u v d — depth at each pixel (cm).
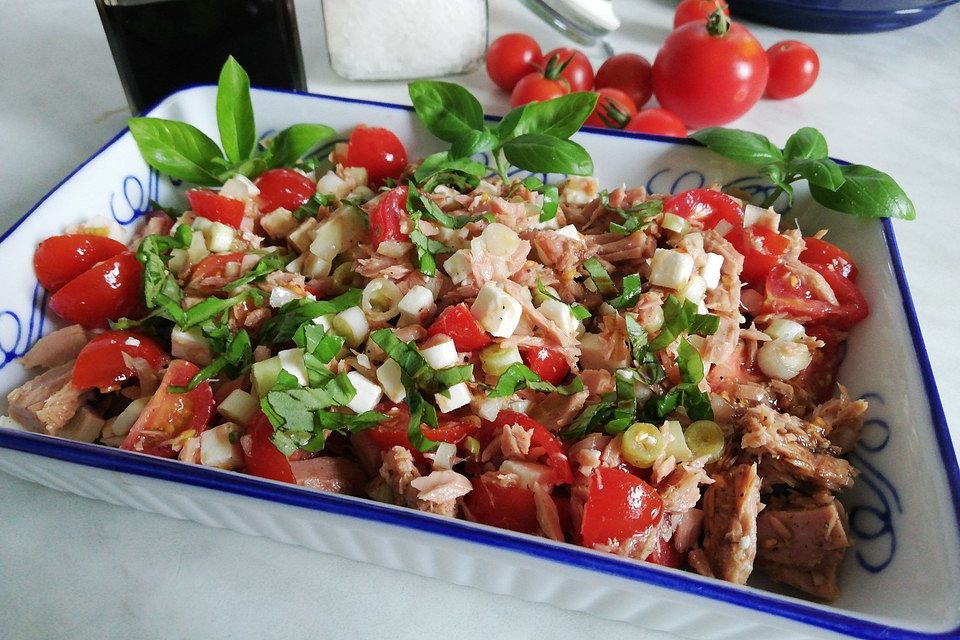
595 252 26
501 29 46
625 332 24
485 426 22
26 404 22
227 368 23
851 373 24
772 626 16
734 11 48
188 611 21
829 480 21
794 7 44
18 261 24
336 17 38
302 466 21
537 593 20
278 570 22
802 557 21
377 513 18
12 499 23
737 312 25
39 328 24
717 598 16
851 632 16
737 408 23
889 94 43
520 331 23
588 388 23
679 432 22
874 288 25
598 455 21
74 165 34
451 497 20
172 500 20
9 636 20
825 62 45
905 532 19
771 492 22
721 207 27
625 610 19
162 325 25
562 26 43
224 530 23
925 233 34
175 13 30
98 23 45
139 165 28
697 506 22
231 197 27
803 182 28
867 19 45
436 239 26
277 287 24
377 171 30
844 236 27
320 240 26
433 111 29
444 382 21
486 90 41
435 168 27
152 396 22
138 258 25
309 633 20
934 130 40
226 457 21
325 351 22
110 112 38
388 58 40
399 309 24
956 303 30
